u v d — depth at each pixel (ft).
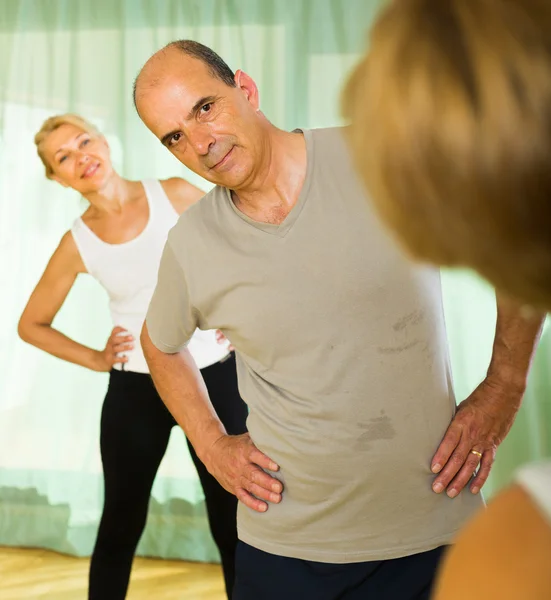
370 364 4.20
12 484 10.89
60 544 10.73
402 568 4.40
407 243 1.55
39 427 10.87
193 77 4.26
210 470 4.97
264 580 4.58
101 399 10.78
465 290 10.20
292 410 4.37
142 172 10.66
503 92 1.30
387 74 1.45
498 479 10.26
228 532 7.56
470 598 1.46
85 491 10.77
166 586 9.57
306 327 4.24
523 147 1.30
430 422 4.32
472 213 1.38
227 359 7.88
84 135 8.32
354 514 4.35
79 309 10.68
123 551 7.75
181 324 4.91
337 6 10.41
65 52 10.87
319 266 4.17
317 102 10.49
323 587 4.44
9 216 10.94
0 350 10.93
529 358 4.61
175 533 10.43
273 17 10.47
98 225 8.37
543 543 1.41
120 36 10.71
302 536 4.46
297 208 4.21
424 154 1.39
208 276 4.45
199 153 4.27
